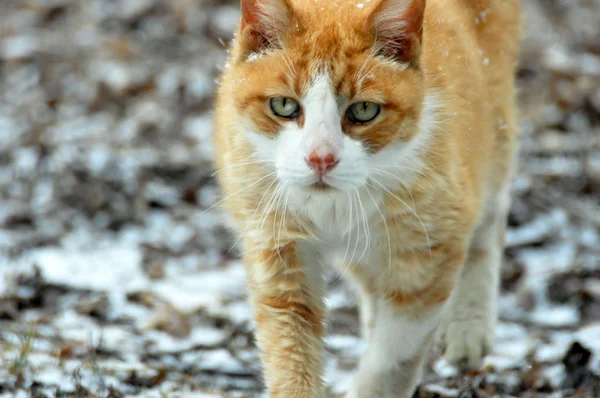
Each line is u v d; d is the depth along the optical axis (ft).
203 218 48.16
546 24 70.08
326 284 29.04
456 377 32.37
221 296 39.91
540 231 45.60
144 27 69.56
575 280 40.98
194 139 55.47
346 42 25.40
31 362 30.66
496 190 33.96
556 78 60.90
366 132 25.50
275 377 27.32
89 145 54.34
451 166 26.86
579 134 55.83
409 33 25.77
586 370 30.73
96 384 29.27
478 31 32.60
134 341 34.91
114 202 48.83
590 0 76.07
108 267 42.50
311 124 25.05
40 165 51.55
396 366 27.73
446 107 27.09
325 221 27.45
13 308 36.96
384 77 25.43
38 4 73.72
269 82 25.54
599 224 46.26
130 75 62.28
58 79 62.64
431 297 27.32
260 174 26.81
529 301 40.22
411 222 26.55
